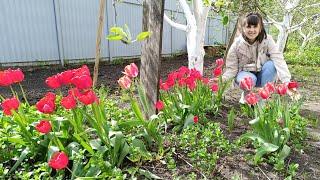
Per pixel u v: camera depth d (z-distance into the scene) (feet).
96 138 9.60
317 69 36.99
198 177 8.39
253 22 13.42
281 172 8.69
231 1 19.10
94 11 34.91
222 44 59.16
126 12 38.96
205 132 10.28
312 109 16.29
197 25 19.29
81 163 8.02
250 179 8.33
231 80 15.01
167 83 10.91
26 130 8.40
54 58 32.14
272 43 14.29
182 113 11.20
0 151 8.60
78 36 33.86
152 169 8.65
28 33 30.14
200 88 12.53
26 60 30.30
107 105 12.87
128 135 9.39
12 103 7.93
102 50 36.42
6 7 28.66
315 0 35.60
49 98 7.91
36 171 7.72
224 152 9.70
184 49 53.98
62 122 8.69
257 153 8.82
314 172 8.79
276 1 30.76
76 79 7.48
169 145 9.88
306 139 11.15
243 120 12.75
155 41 10.14
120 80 9.02
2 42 28.76
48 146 8.20
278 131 9.43
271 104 10.73
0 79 8.25
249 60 14.47
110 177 7.67
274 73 14.12
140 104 10.75
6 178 8.02
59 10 31.91
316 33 49.93
